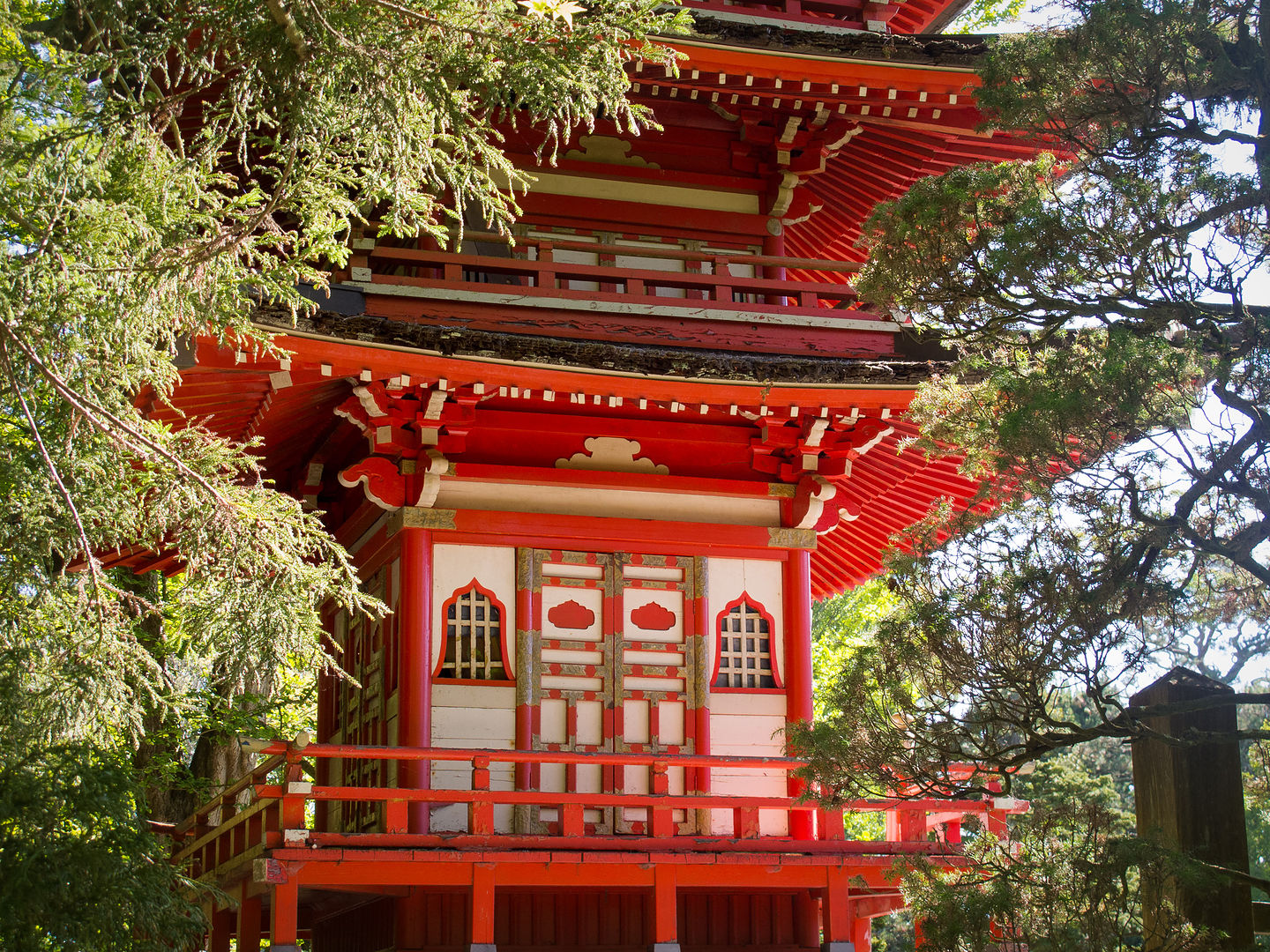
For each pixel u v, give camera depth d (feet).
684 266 48.11
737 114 47.09
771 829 43.96
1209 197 26.05
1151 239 25.90
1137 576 26.18
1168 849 23.39
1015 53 29.07
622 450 45.80
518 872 37.11
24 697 25.00
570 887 41.78
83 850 23.22
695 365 40.70
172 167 24.71
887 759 28.02
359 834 35.73
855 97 44.55
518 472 44.16
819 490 45.62
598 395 41.16
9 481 25.64
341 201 26.08
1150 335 25.99
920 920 26.58
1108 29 27.12
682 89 45.44
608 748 43.34
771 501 46.85
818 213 53.57
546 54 24.29
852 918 48.11
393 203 26.09
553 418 44.62
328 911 49.96
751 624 45.96
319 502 53.83
